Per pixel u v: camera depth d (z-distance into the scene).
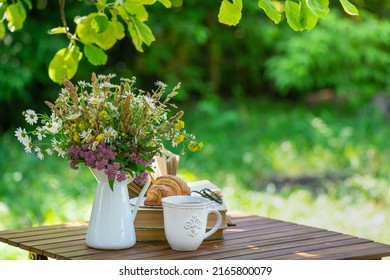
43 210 4.21
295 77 7.20
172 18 7.12
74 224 2.98
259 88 8.35
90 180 4.88
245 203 4.48
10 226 3.99
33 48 6.51
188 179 4.71
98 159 2.68
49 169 5.08
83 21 3.11
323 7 2.66
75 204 4.32
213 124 6.75
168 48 7.52
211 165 5.46
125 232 2.73
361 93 7.46
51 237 2.84
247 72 8.24
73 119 2.71
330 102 7.78
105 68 7.42
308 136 6.40
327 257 2.69
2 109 6.66
